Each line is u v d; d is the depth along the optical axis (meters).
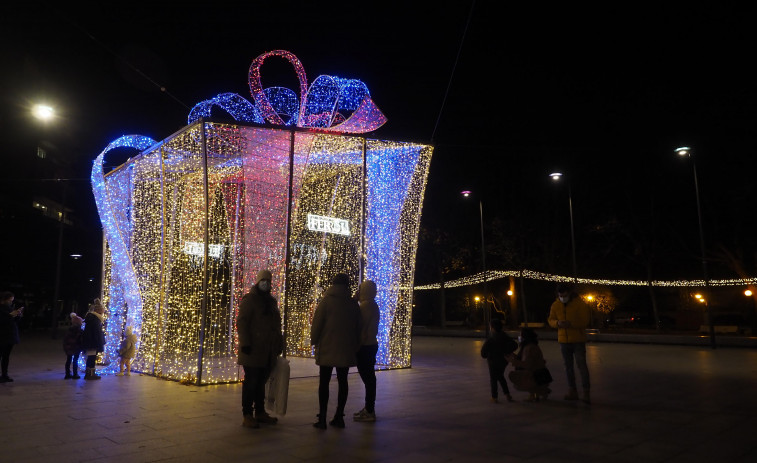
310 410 7.30
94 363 10.36
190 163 11.98
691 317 32.47
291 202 10.47
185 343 12.30
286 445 5.48
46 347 19.36
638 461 4.94
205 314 9.59
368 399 6.63
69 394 8.55
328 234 15.45
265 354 6.43
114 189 12.80
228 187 14.25
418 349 18.89
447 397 8.34
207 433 5.98
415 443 5.56
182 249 13.52
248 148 10.52
